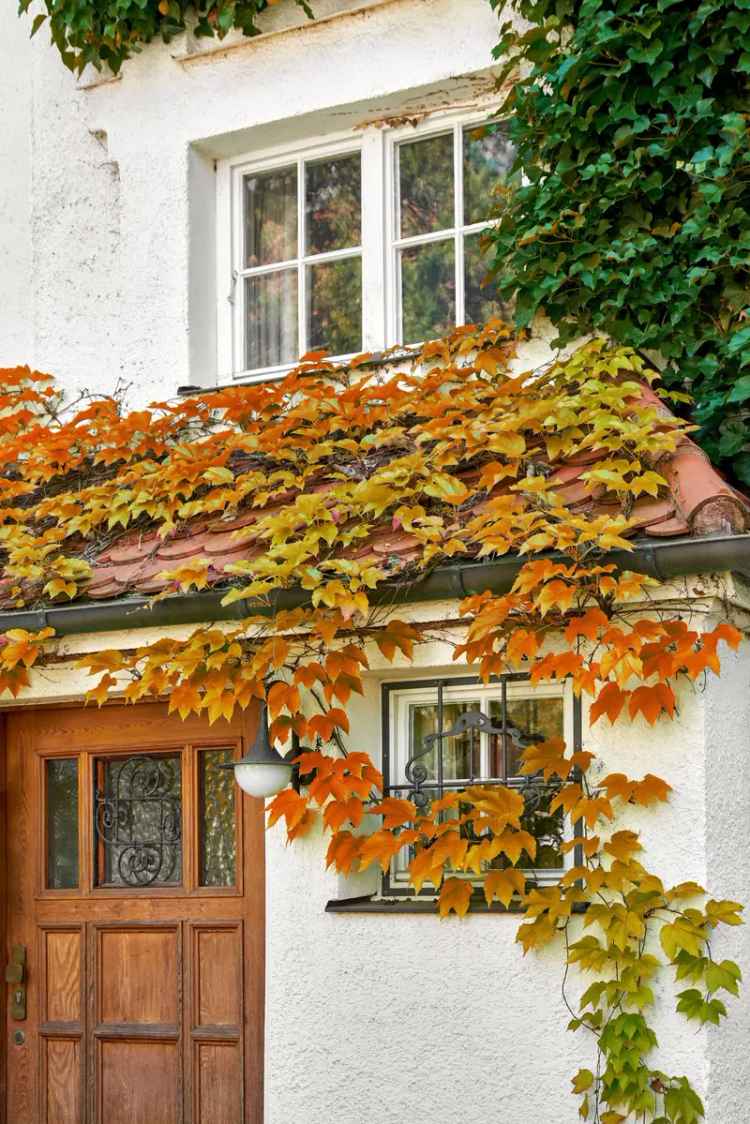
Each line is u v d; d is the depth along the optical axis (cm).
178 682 554
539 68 603
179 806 622
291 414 605
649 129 592
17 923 647
